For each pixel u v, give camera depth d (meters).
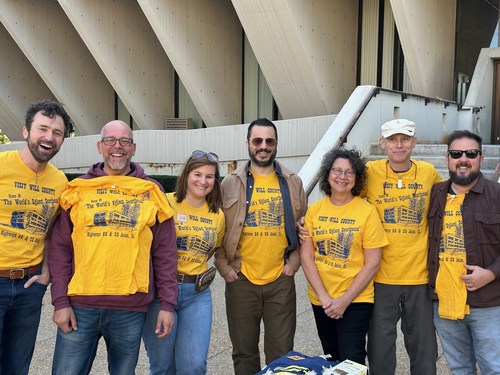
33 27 18.84
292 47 13.62
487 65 13.61
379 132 10.51
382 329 3.60
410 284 3.54
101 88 21.19
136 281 3.11
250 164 3.90
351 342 3.53
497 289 3.25
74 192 3.14
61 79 19.89
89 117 20.94
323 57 14.38
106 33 17.20
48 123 3.03
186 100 19.67
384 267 3.60
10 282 3.09
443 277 3.37
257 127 3.74
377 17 15.55
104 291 3.05
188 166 3.50
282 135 12.27
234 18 17.66
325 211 3.65
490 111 13.88
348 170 3.51
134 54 18.19
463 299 3.29
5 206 3.04
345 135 9.16
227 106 17.80
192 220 3.51
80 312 3.10
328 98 14.77
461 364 3.46
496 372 3.24
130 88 18.27
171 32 15.53
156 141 14.67
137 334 3.22
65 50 19.89
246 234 3.76
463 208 3.33
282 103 15.25
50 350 4.75
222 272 3.84
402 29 12.35
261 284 3.79
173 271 3.29
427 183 3.57
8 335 3.27
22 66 22.11
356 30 15.84
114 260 3.06
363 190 3.70
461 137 3.28
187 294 3.45
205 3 16.52
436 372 4.02
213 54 17.03
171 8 15.38
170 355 3.46
